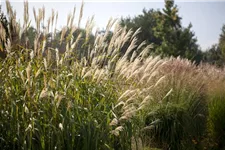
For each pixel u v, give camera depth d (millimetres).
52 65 4930
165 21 24156
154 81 7930
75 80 4688
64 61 5012
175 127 7324
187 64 10328
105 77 5238
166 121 7371
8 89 4379
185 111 7543
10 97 4316
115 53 5477
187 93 8211
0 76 4578
